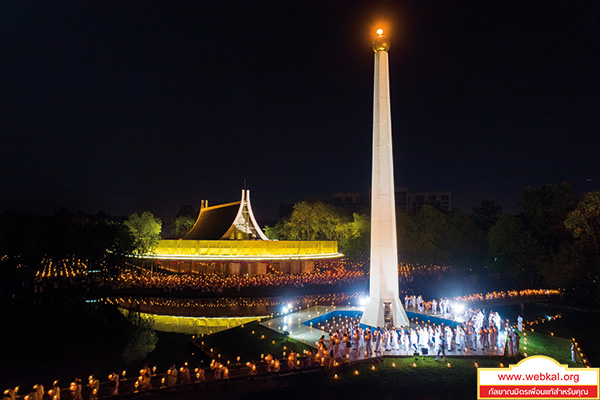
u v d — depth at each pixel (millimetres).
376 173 29484
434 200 151250
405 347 25234
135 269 66625
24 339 30672
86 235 50344
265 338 28172
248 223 66062
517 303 46469
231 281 51219
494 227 56562
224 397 19641
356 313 35469
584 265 45250
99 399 17141
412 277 58438
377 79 29547
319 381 21109
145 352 28000
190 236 75312
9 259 52469
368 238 62719
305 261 67062
